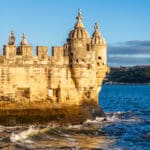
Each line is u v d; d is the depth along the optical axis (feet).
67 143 154.40
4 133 163.22
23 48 184.65
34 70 186.60
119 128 197.57
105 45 215.72
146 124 217.56
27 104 185.37
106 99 525.75
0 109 180.14
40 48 188.14
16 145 145.28
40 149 140.97
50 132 171.22
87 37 199.21
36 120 185.26
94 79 205.36
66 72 194.18
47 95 189.67
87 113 201.67
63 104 193.26
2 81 180.34
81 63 195.62
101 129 190.19
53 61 191.01
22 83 184.34
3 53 182.19
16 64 182.80
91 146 151.23
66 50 196.65
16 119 181.57
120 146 154.92
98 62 213.25
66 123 190.90
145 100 499.92
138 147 154.61
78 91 197.77
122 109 335.06
